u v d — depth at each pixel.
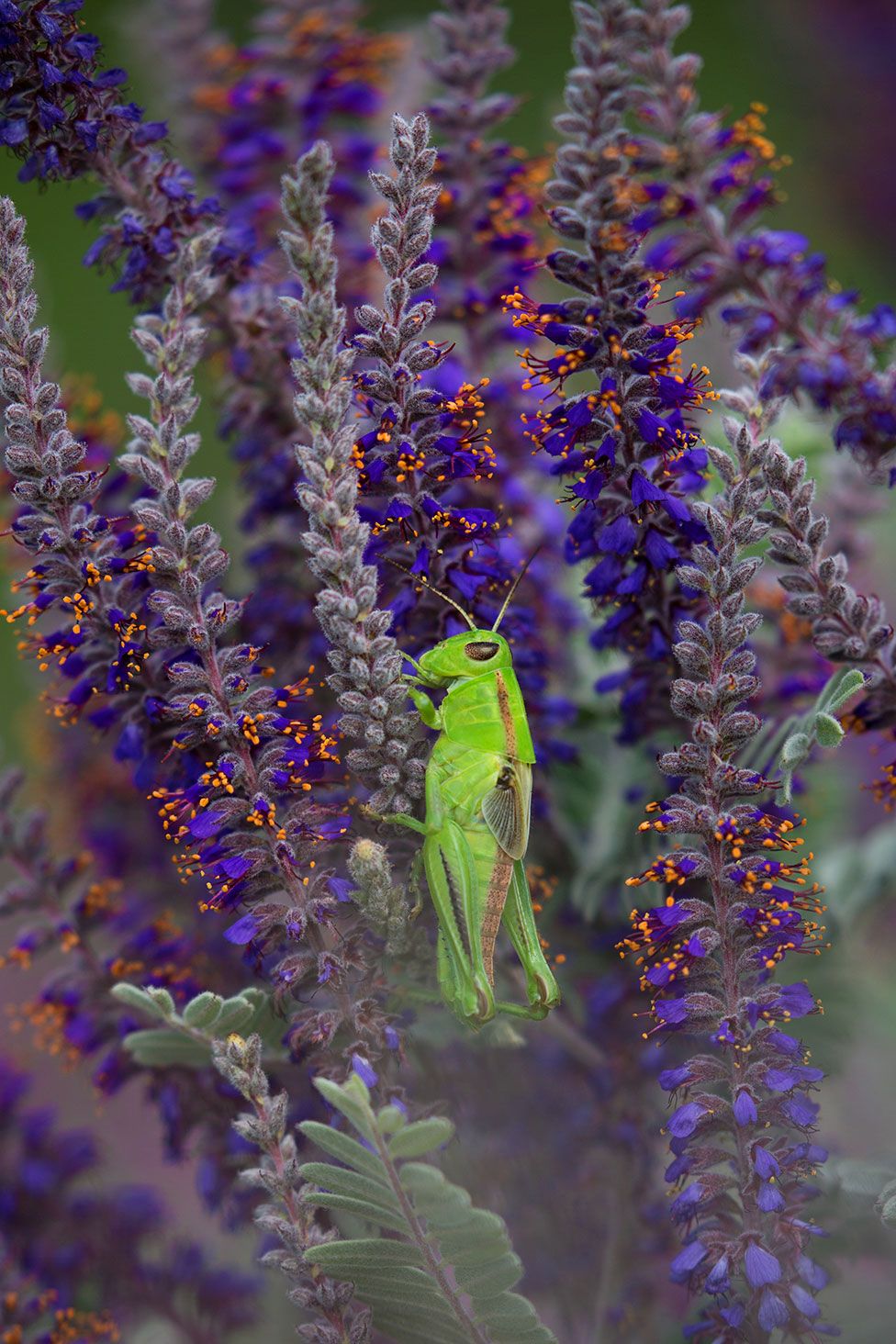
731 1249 0.43
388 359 0.44
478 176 0.47
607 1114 0.46
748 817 0.43
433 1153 0.44
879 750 0.44
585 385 0.46
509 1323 0.43
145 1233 0.47
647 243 0.47
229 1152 0.45
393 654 0.44
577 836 0.47
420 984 0.45
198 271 0.44
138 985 0.46
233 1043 0.43
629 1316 0.45
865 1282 0.46
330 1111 0.44
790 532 0.44
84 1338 0.45
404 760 0.44
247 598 0.44
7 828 0.46
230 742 0.44
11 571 0.47
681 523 0.44
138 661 0.44
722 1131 0.44
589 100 0.45
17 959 0.46
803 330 0.45
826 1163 0.45
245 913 0.44
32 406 0.44
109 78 0.45
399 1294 0.43
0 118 0.45
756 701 0.46
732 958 0.44
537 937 0.45
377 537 0.44
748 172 0.45
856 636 0.44
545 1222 0.46
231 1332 0.46
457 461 0.44
